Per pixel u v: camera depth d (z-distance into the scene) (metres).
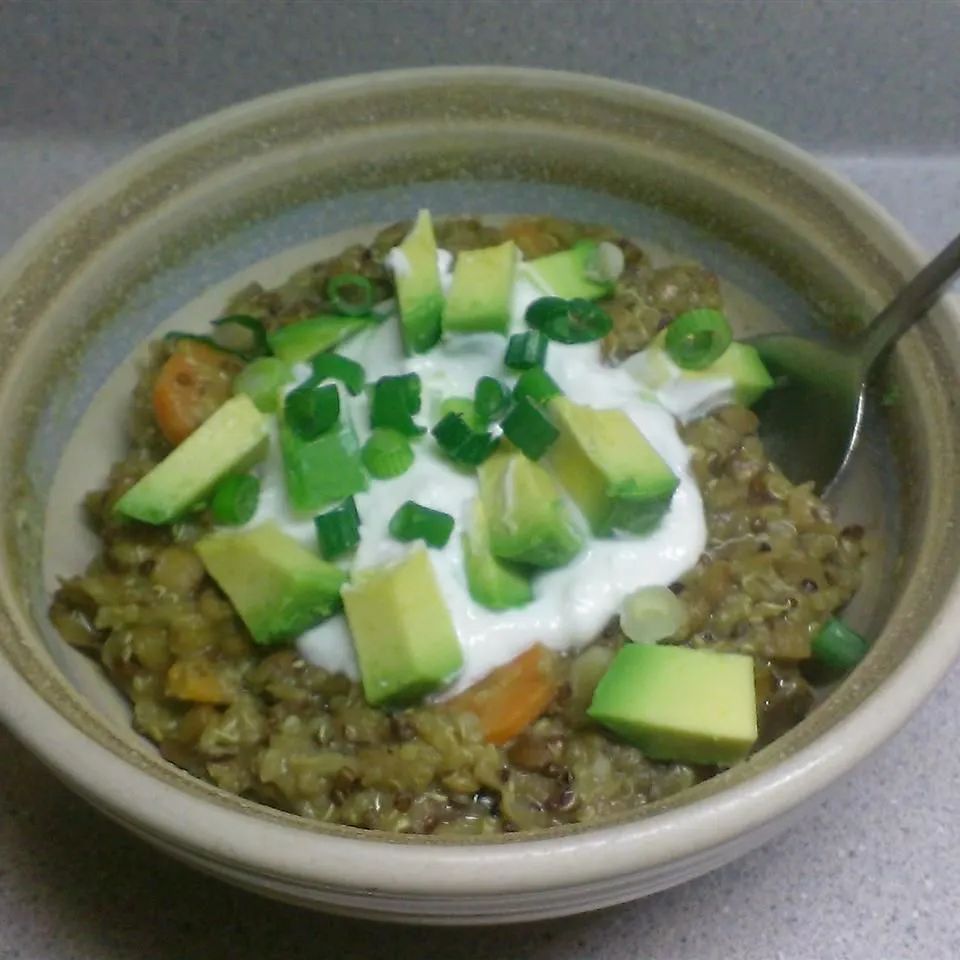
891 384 0.30
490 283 0.32
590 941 0.29
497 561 0.29
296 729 0.28
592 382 0.31
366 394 0.31
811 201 0.32
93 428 0.31
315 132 0.33
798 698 0.29
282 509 0.30
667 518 0.30
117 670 0.29
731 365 0.32
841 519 0.31
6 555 0.28
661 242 0.34
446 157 0.34
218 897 0.29
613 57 0.39
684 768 0.28
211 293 0.33
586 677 0.28
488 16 0.38
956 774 0.31
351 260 0.34
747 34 0.39
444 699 0.28
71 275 0.30
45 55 0.39
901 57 0.39
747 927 0.29
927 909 0.29
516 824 0.27
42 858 0.29
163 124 0.41
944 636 0.25
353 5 0.38
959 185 0.41
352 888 0.23
